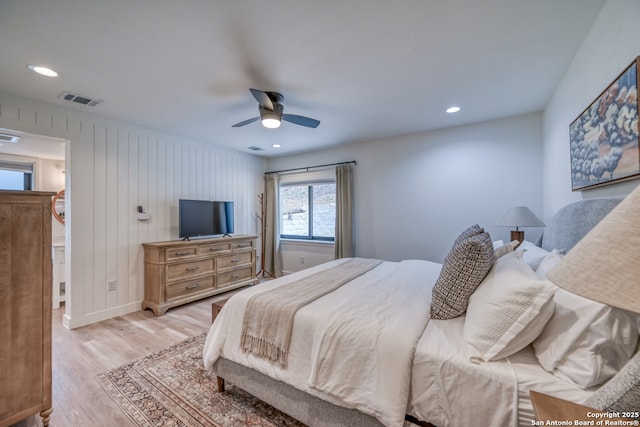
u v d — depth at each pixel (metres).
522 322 0.99
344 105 2.70
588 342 0.88
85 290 2.85
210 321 2.95
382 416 1.09
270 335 1.49
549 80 2.22
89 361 2.14
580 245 0.60
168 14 1.42
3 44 1.67
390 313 1.40
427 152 3.62
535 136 2.98
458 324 1.31
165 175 3.57
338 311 1.43
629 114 1.22
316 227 4.79
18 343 1.39
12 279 1.38
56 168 4.20
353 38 1.65
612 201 1.39
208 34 1.60
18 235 1.40
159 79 2.13
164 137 3.57
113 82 2.18
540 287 0.99
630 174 1.22
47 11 1.38
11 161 3.86
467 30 1.59
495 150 3.19
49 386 1.48
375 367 1.16
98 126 2.94
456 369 1.02
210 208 3.95
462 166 3.39
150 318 3.04
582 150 1.77
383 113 2.93
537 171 2.98
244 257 4.29
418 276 2.20
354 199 4.23
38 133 2.52
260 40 1.66
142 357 2.20
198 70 2.00
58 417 1.55
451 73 2.09
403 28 1.56
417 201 3.71
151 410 1.61
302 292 1.76
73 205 2.76
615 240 0.53
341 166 4.22
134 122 3.16
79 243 2.80
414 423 1.12
